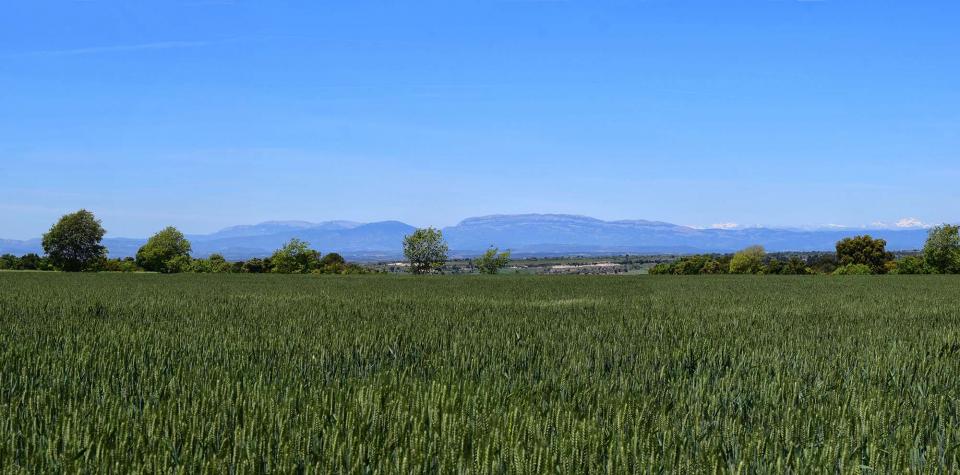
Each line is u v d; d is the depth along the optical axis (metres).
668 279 61.25
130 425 6.09
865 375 9.23
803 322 18.08
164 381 8.05
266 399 7.03
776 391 7.98
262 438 5.44
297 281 53.28
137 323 16.12
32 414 6.40
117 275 67.31
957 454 5.56
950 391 8.13
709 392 7.93
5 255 122.50
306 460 5.18
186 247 122.31
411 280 56.50
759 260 107.62
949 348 12.03
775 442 5.75
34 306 22.11
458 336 13.19
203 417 6.18
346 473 5.01
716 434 6.05
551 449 5.43
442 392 7.18
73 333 13.51
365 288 41.09
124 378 8.31
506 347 11.91
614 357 10.80
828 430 6.25
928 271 93.00
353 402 6.93
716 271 109.81
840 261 107.88
